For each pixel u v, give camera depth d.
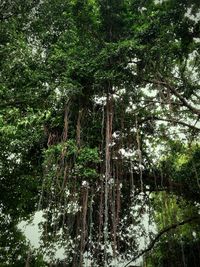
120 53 10.74
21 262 13.15
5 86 10.85
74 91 10.55
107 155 9.69
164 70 11.96
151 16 11.70
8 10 13.34
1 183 12.88
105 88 10.88
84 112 10.99
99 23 12.55
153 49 10.85
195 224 14.42
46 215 10.99
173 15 11.44
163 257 14.45
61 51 11.44
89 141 10.80
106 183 9.48
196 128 12.67
